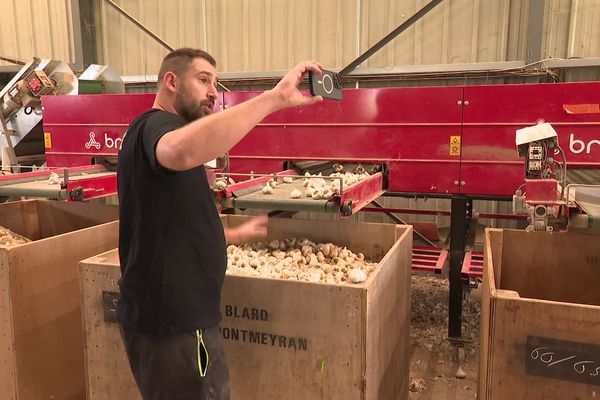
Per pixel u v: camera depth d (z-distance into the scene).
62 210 3.16
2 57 5.25
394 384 2.14
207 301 1.48
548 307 1.43
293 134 3.10
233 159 3.24
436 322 3.53
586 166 2.64
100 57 5.66
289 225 2.54
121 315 1.51
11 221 3.04
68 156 3.64
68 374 2.37
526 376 1.49
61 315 2.31
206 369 1.48
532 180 1.77
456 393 2.71
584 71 4.30
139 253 1.43
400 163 2.93
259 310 1.75
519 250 2.25
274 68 5.16
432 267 2.96
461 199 2.90
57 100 3.61
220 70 5.31
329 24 4.92
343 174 2.89
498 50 4.50
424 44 4.68
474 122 2.77
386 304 1.90
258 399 1.80
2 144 4.27
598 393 1.43
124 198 1.44
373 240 2.42
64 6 5.69
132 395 1.94
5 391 2.16
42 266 2.20
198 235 1.45
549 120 2.65
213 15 5.23
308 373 1.72
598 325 1.40
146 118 1.39
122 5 5.47
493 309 1.49
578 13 4.24
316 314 1.67
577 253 2.18
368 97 2.94
